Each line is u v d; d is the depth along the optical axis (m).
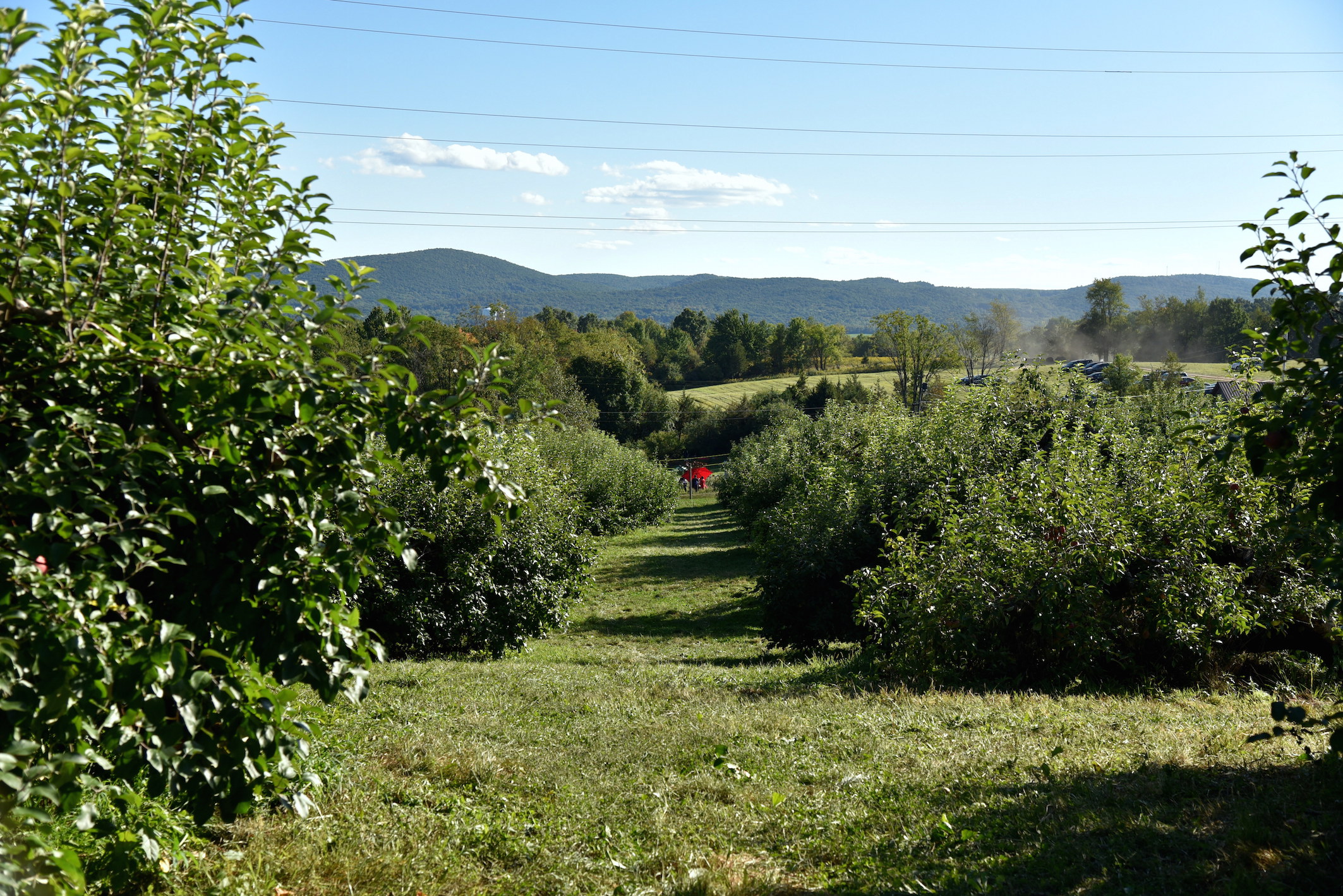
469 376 3.63
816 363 137.38
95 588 2.93
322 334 3.62
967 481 14.82
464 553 14.94
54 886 3.05
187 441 3.45
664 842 5.23
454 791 6.11
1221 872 4.20
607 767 6.90
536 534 16.08
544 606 16.23
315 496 3.71
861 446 21.48
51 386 3.19
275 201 3.95
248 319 3.40
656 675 12.41
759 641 19.64
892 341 92.06
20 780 2.55
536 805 5.92
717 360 137.88
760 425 82.88
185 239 3.63
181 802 4.73
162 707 3.13
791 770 6.77
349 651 3.69
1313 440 4.51
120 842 4.03
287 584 3.43
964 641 10.70
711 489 84.50
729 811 5.80
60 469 2.92
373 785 5.98
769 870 4.81
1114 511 10.98
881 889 4.45
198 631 3.54
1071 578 10.56
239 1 3.82
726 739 7.76
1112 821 5.07
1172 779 5.76
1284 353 4.62
